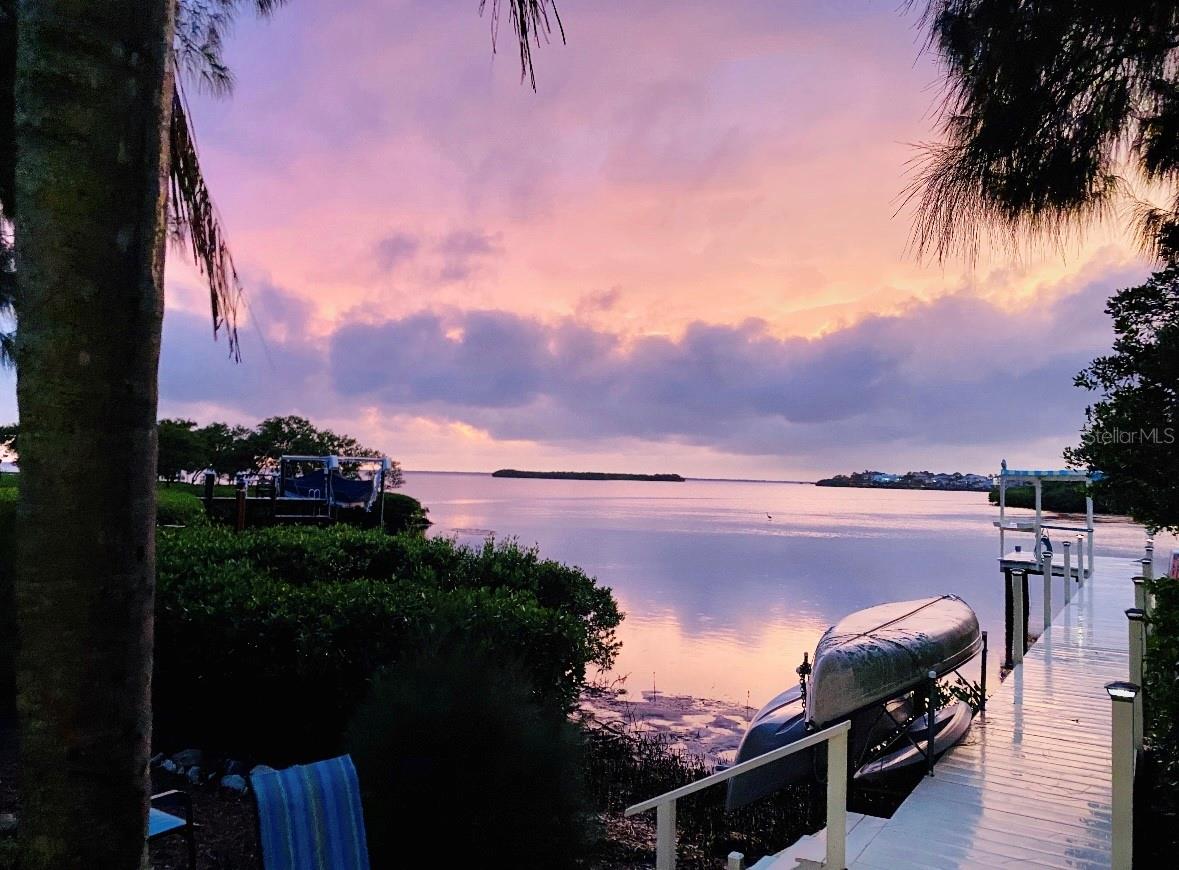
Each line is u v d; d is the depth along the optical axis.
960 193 3.50
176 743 6.68
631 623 18.39
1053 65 3.30
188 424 44.06
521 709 3.48
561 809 3.36
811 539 46.53
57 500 1.74
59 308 1.75
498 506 88.81
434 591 7.12
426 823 3.20
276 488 25.88
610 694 12.08
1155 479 5.26
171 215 2.84
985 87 3.42
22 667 1.77
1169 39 3.21
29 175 1.77
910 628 7.66
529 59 2.46
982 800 5.62
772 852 6.59
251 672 6.39
